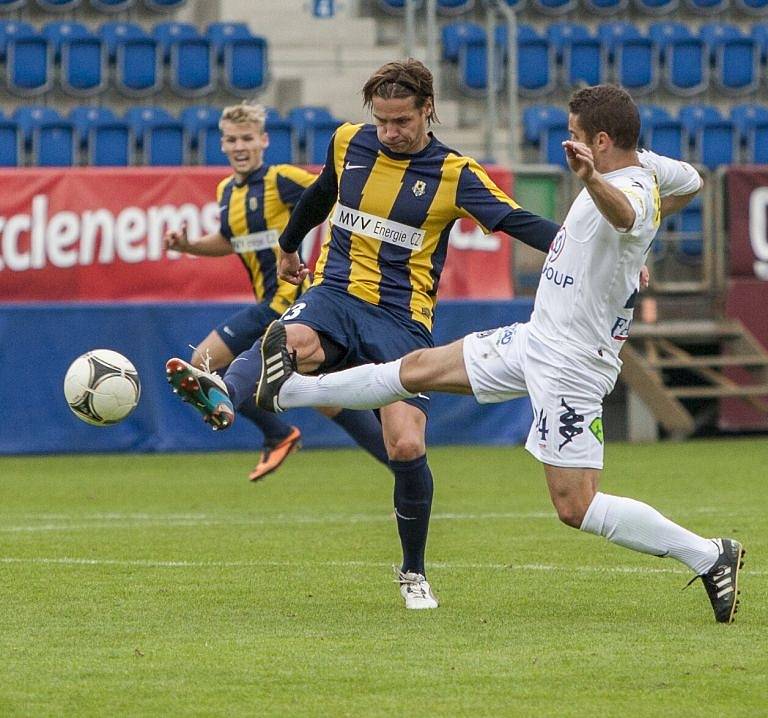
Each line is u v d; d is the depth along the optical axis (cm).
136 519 3319
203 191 5066
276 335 2030
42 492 3938
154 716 1443
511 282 5284
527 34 7250
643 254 1903
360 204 2209
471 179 2178
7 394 4959
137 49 6725
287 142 6338
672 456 4950
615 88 1902
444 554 2700
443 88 7162
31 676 1622
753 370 5669
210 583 2344
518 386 1972
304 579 2391
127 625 1948
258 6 7338
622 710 1468
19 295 4981
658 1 7594
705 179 5750
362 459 4931
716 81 7269
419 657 1727
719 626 1942
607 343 1919
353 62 7206
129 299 5050
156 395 5072
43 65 6594
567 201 5384
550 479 1944
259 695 1531
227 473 4466
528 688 1563
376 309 2212
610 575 2422
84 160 6312
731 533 2981
